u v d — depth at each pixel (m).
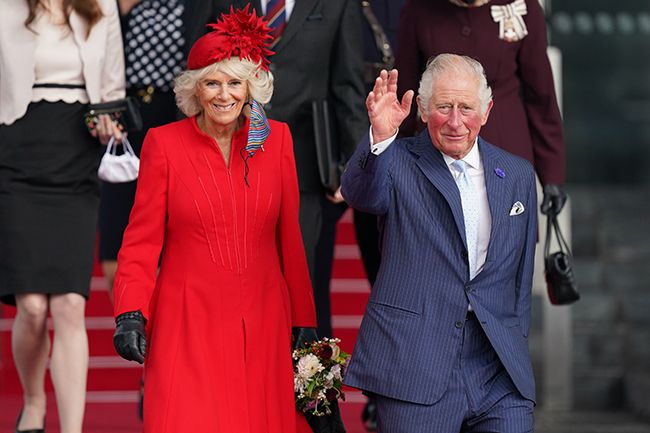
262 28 21.55
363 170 20.67
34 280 27.78
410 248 21.06
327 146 26.72
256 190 21.67
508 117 26.48
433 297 20.98
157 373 21.28
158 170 21.48
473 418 21.05
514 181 21.45
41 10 27.80
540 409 40.06
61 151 27.91
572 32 60.09
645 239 48.31
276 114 26.41
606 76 60.00
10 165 27.80
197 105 21.69
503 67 26.44
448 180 21.06
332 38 26.81
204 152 21.58
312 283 27.08
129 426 32.34
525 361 21.22
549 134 26.80
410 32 26.72
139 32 31.05
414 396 20.78
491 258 21.08
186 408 21.08
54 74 27.88
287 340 21.98
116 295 21.25
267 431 21.53
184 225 21.50
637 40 60.06
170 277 21.58
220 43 21.27
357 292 39.16
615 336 41.78
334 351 22.36
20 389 37.75
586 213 50.88
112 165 28.23
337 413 22.72
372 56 30.14
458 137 20.89
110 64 28.47
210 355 21.34
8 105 27.70
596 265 46.47
